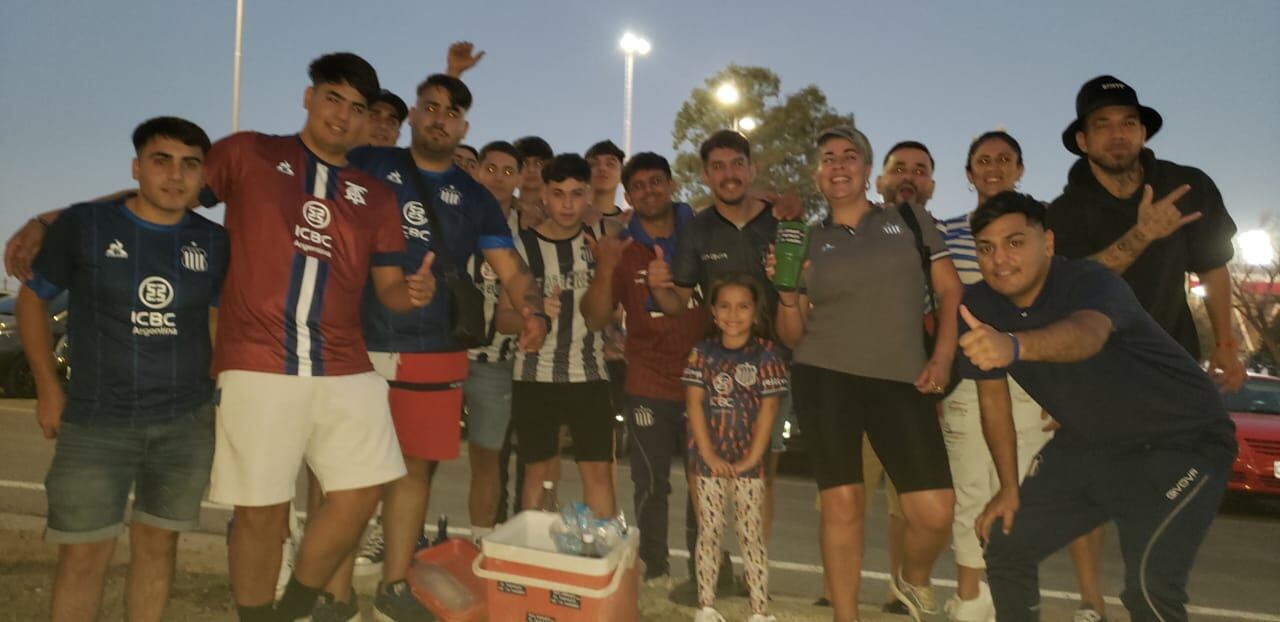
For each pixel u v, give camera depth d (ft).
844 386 11.95
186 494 10.04
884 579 19.10
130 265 9.48
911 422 11.84
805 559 20.25
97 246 9.36
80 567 9.55
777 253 12.13
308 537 10.61
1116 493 10.05
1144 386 9.85
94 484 9.42
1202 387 9.81
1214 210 12.84
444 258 12.53
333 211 10.55
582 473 15.19
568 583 10.28
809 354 12.26
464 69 15.21
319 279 10.28
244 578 10.43
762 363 12.71
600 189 18.29
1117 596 18.48
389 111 15.96
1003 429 10.85
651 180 15.08
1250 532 26.68
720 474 12.55
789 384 14.28
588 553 10.61
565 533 11.09
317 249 10.32
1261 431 28.48
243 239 10.14
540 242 15.19
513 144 17.43
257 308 10.01
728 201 13.93
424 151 12.87
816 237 12.64
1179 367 9.76
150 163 9.36
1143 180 12.79
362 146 13.00
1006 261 9.90
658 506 14.78
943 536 11.98
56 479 9.39
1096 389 9.98
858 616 12.00
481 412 14.90
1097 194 12.92
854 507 11.86
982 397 10.84
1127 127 12.29
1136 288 12.73
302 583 10.68
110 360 9.46
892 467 11.93
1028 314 10.23
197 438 10.09
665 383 14.66
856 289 11.96
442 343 12.66
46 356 9.53
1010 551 10.73
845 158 12.41
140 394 9.57
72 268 9.41
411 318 12.43
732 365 12.79
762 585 12.49
